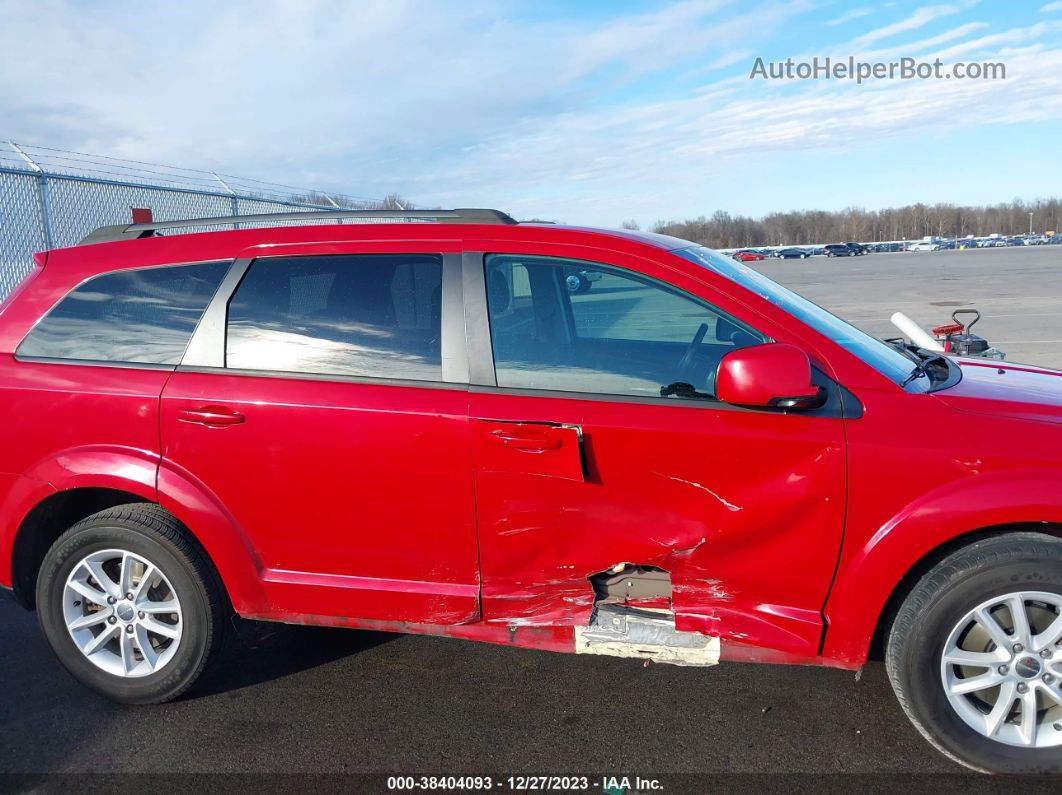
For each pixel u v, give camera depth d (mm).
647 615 2742
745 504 2545
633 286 2732
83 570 3008
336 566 2889
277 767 2656
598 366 2693
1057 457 2396
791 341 2623
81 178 8664
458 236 2875
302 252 2959
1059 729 2488
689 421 2561
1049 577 2365
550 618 2758
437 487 2719
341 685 3180
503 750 2725
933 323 15906
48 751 2762
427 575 2822
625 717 2908
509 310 2781
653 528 2611
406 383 2764
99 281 3105
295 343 2887
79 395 2953
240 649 3512
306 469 2801
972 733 2486
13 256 8086
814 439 2490
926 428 2469
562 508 2646
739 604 2648
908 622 2471
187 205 10586
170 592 2986
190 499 2873
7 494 3010
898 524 2451
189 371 2920
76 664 3053
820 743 2729
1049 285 25344
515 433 2617
